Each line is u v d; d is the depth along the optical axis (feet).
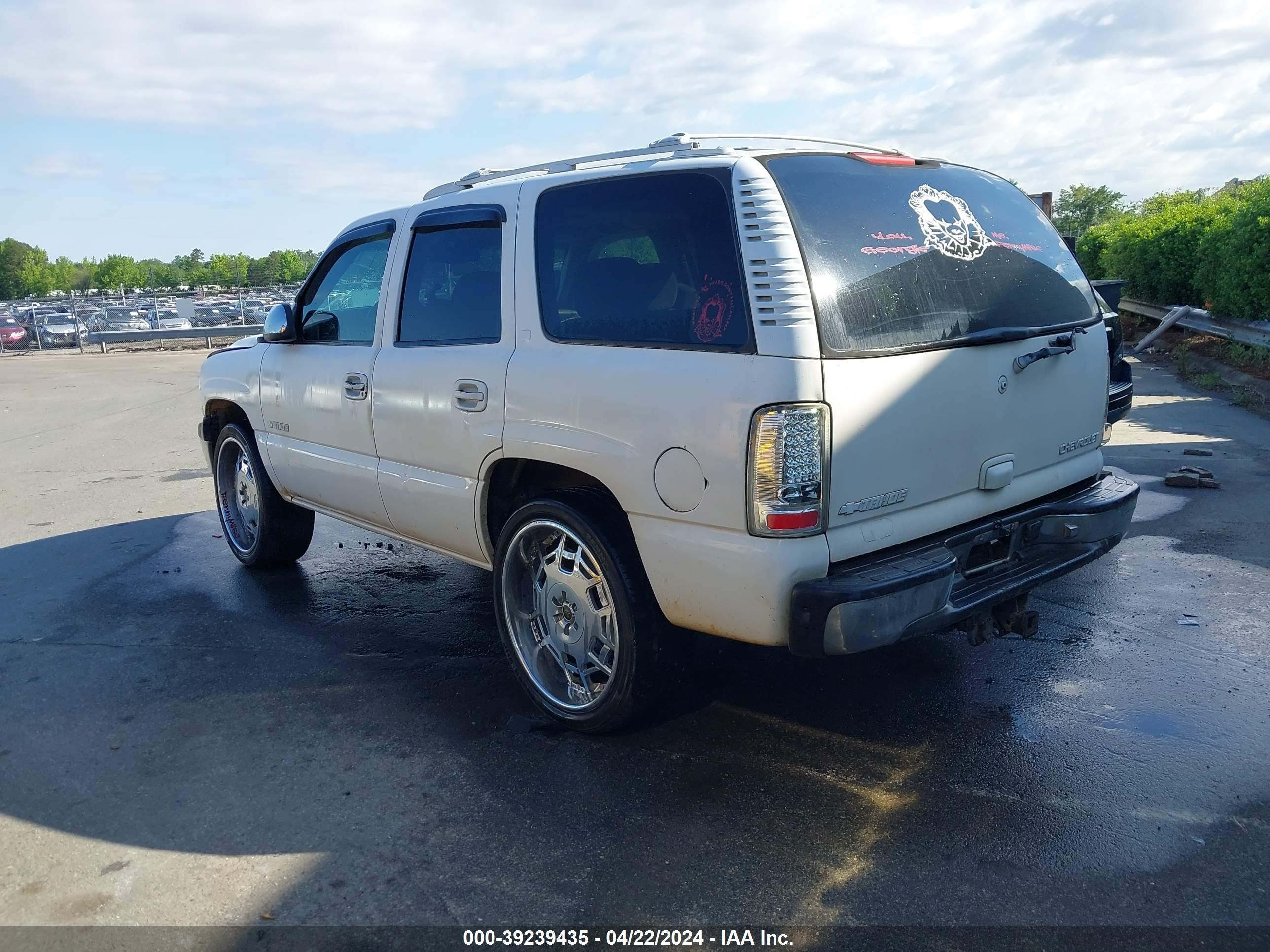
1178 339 49.34
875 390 9.82
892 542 10.21
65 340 97.30
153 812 10.96
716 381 9.77
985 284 11.46
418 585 18.71
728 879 9.25
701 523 10.08
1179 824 9.82
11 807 11.21
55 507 26.78
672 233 10.54
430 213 13.98
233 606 17.89
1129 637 14.58
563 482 12.51
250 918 9.03
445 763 11.73
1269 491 21.80
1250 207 38.68
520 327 12.21
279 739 12.57
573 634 12.20
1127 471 24.23
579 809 10.58
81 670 15.14
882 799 10.50
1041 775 10.84
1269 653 13.79
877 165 11.30
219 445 20.15
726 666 14.11
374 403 14.67
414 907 9.06
